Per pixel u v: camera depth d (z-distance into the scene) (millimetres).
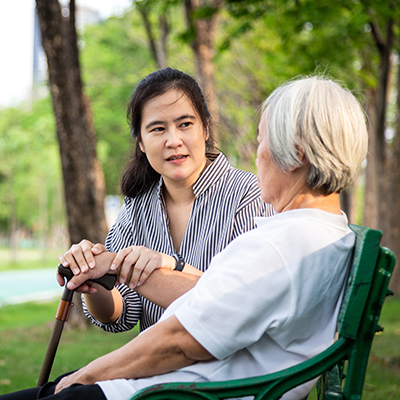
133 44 22875
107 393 1343
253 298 1251
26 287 21172
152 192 2102
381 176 11164
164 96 1901
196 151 1943
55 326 1686
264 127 1443
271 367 1322
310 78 1418
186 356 1309
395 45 10766
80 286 1721
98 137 24375
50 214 39688
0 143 28188
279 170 1402
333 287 1300
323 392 1406
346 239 1352
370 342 1173
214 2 8758
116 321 2014
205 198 1975
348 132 1342
